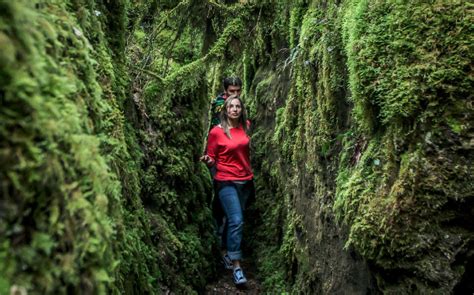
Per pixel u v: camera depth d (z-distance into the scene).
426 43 1.86
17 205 0.85
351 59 2.23
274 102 5.44
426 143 1.83
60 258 0.94
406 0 1.97
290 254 3.94
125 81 2.77
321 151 3.11
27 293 0.83
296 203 3.97
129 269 2.02
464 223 1.79
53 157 0.95
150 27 4.80
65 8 1.43
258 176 5.79
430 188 1.81
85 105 1.31
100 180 1.15
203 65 4.34
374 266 2.06
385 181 2.02
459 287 1.78
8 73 0.85
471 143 1.74
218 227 4.81
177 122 4.22
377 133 2.23
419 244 1.82
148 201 3.46
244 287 4.27
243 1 4.63
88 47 1.46
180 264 3.52
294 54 3.93
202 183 4.87
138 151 3.18
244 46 4.61
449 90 1.78
